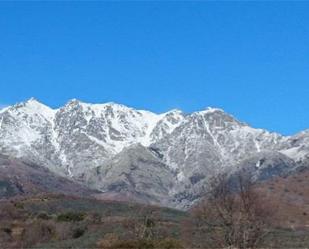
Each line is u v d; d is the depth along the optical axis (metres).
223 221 43.38
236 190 45.91
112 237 56.75
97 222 84.00
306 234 62.12
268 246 45.34
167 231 63.00
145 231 59.66
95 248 54.53
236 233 42.78
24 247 70.94
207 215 45.16
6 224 85.75
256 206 44.22
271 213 50.34
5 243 74.38
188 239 49.88
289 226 75.69
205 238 47.97
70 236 77.31
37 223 83.31
